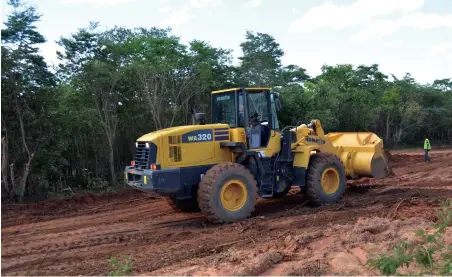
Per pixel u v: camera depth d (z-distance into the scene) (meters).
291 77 31.44
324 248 6.65
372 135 11.54
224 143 9.14
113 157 16.52
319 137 10.65
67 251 7.32
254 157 9.43
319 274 5.64
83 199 12.46
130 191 13.55
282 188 9.97
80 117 15.04
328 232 7.43
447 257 5.50
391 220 7.96
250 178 8.92
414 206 9.34
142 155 8.77
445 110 39.34
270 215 9.29
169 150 8.57
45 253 7.24
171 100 17.28
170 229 8.58
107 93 15.58
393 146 35.62
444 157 23.00
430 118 38.97
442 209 8.40
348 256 6.16
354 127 28.47
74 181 15.32
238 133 9.23
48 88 14.05
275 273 5.73
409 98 38.66
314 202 10.02
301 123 10.87
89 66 14.70
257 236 7.66
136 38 16.02
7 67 12.64
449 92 47.31
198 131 8.92
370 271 5.66
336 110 26.80
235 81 20.77
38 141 13.72
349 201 10.32
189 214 9.94
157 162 8.47
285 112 23.41
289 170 10.09
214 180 8.47
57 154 14.11
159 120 16.20
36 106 13.71
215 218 8.50
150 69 15.51
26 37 13.15
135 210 10.83
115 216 10.19
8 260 6.90
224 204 8.67
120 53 15.54
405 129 36.31
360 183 13.33
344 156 11.27
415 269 5.54
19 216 10.39
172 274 5.79
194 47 17.56
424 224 7.58
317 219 8.66
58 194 13.88
